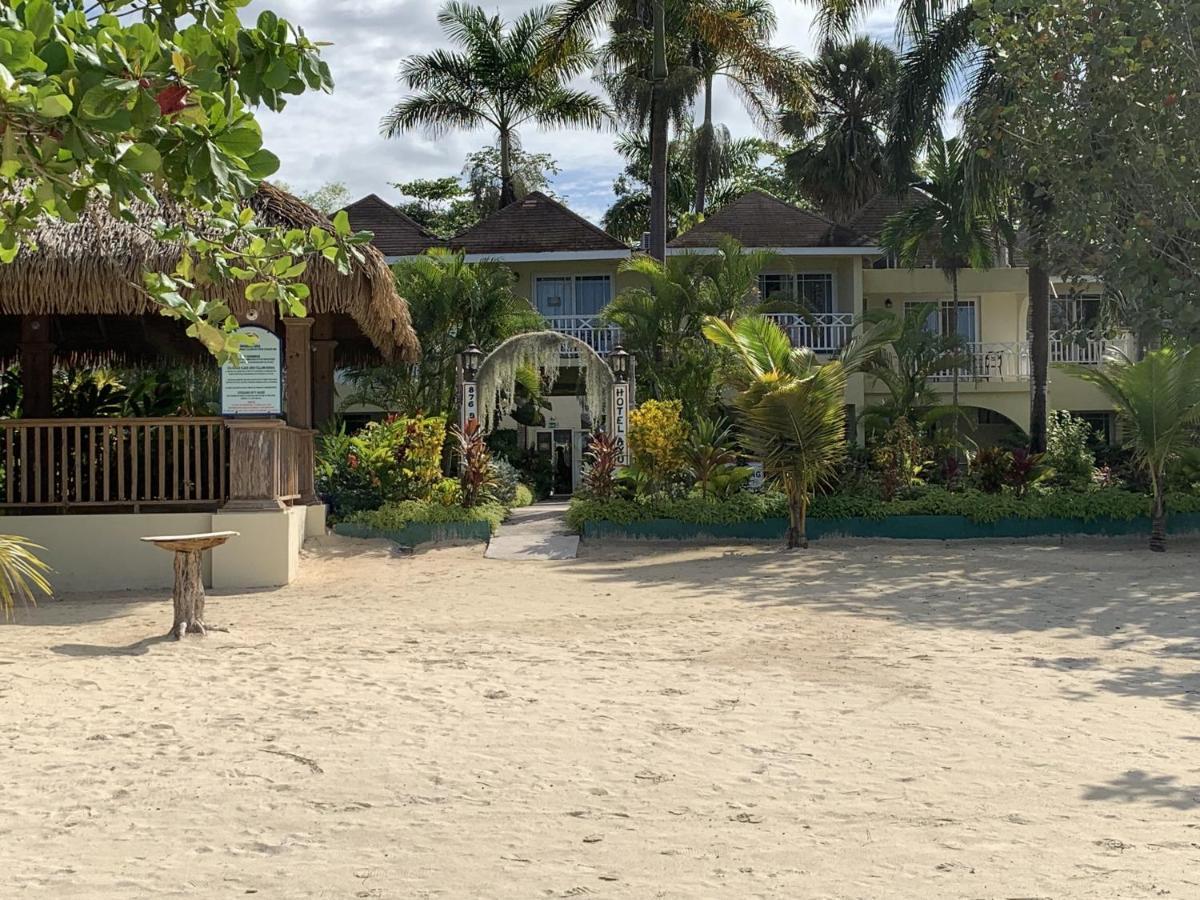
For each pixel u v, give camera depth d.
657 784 5.26
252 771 5.42
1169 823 4.66
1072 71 14.70
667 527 17.70
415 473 17.53
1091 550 17.02
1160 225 14.67
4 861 4.20
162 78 2.97
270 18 3.46
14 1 3.00
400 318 14.05
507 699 7.05
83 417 13.76
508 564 14.98
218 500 13.07
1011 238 23.58
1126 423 17.55
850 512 18.36
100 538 12.48
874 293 30.94
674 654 8.67
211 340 4.03
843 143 38.25
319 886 3.94
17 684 7.22
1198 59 13.80
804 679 7.73
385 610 11.05
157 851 4.32
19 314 13.46
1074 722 6.52
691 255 24.86
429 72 35.81
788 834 4.54
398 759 5.65
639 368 24.53
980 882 3.97
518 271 30.14
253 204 12.09
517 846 4.38
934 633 9.71
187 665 8.01
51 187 2.98
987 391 29.44
